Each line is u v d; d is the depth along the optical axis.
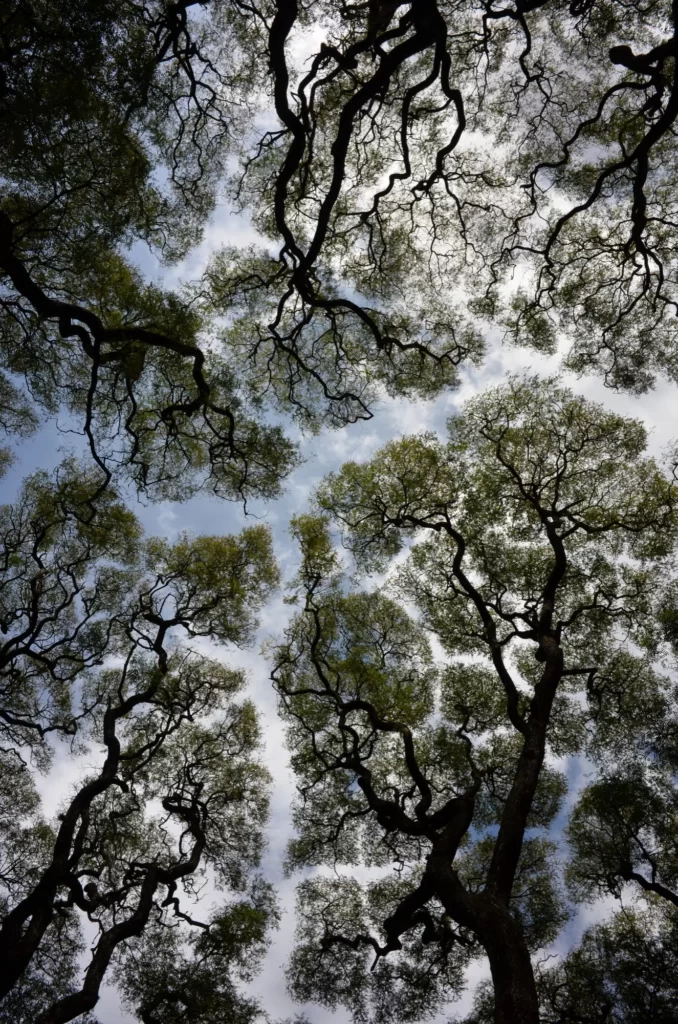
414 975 19.14
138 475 17.52
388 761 18.88
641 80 15.48
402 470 18.31
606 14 15.15
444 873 12.12
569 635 18.77
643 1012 15.82
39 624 18.42
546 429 18.00
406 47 11.97
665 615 17.83
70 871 15.91
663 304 16.95
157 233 15.24
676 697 18.14
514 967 10.04
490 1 13.45
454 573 17.09
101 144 13.48
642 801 17.36
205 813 20.06
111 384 16.95
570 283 17.41
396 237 17.11
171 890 18.36
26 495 19.64
